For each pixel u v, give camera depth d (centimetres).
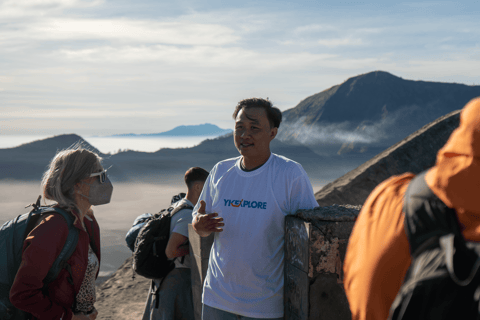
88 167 172
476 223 68
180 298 263
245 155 186
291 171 180
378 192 88
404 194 81
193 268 253
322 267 155
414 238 74
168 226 263
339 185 672
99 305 413
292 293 170
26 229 165
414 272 71
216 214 185
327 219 156
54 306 160
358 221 89
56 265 162
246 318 178
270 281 178
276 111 188
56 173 169
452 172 71
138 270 260
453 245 68
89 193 176
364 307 81
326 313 156
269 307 177
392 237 79
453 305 65
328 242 154
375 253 80
